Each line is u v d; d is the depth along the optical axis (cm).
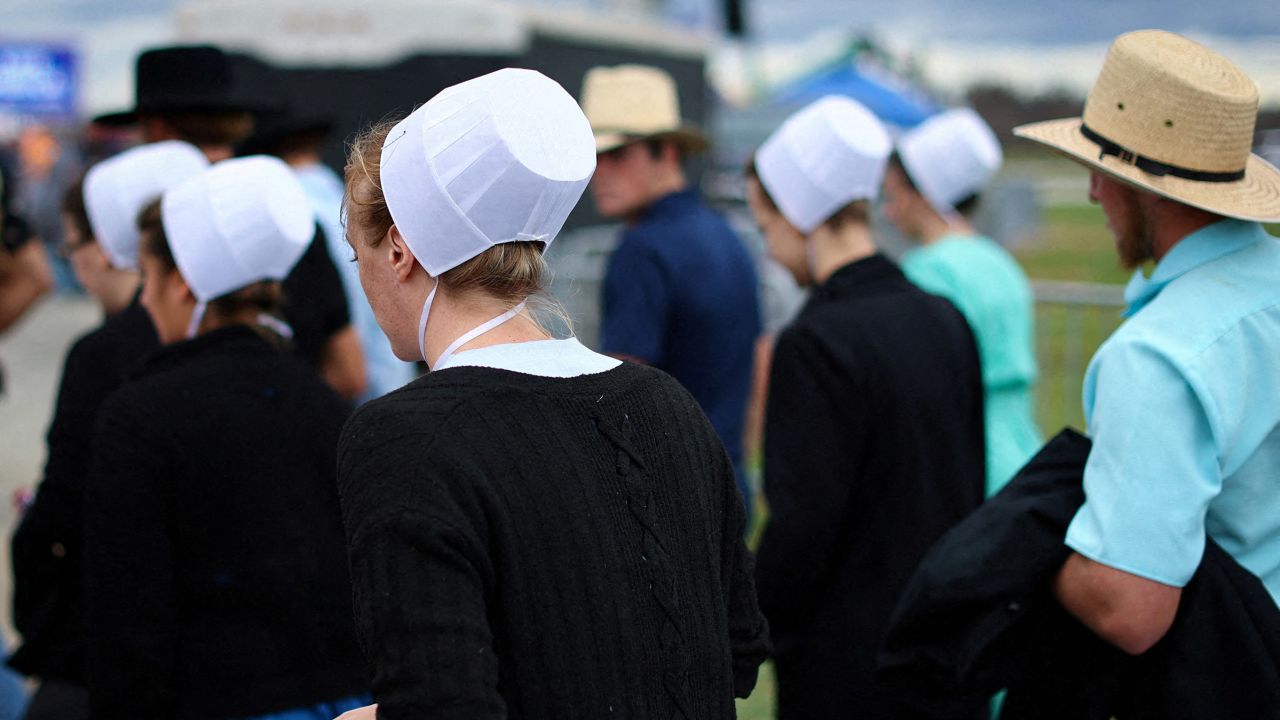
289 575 196
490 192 127
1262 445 170
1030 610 183
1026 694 192
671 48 1312
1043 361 629
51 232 1359
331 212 341
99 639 188
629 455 131
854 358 235
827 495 232
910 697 198
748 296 370
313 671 197
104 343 241
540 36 984
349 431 126
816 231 256
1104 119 183
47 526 229
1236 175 177
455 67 928
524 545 121
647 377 142
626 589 126
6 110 1727
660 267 350
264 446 199
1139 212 183
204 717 191
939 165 360
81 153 1532
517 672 120
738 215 1206
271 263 213
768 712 385
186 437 193
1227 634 170
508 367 130
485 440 122
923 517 236
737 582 150
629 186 367
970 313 331
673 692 128
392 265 135
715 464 145
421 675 114
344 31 930
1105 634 172
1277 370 168
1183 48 181
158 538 190
